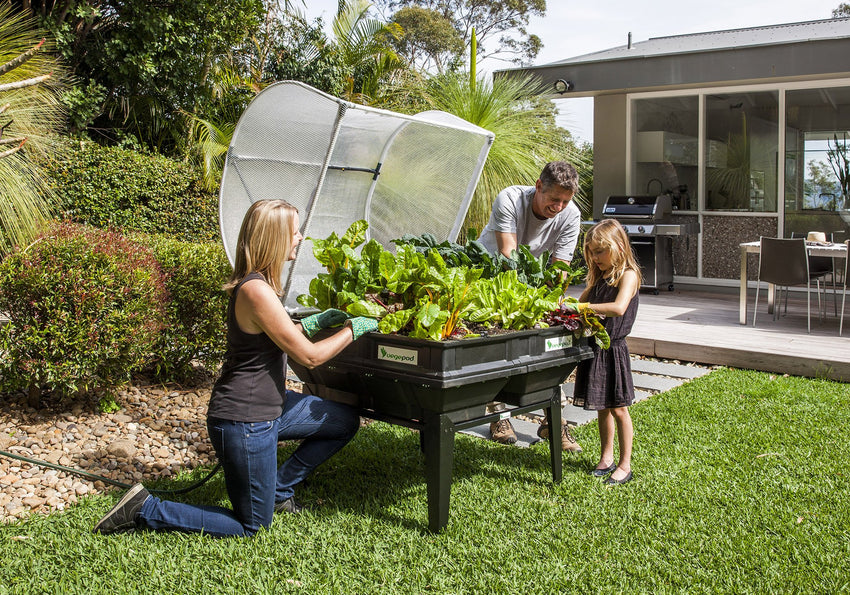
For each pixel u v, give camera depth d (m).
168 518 2.58
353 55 11.96
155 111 10.05
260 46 11.98
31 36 6.96
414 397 2.61
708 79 7.96
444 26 22.61
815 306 7.93
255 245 2.54
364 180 4.31
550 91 8.88
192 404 4.43
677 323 6.94
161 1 9.51
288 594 2.22
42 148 6.21
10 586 2.23
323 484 3.17
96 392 4.37
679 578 2.34
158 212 8.39
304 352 2.46
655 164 9.68
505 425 3.87
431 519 2.66
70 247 3.82
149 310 4.03
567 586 2.30
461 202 4.32
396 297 2.89
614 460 3.50
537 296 2.85
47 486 3.11
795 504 2.93
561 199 3.46
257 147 3.63
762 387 4.91
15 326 3.76
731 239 9.29
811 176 8.71
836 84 8.35
